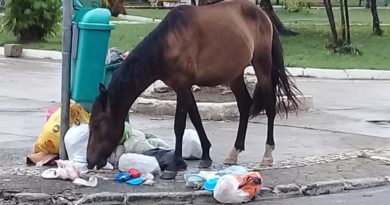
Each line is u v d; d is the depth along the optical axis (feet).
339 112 41.29
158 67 25.93
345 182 26.55
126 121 27.96
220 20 26.73
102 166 25.90
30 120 37.22
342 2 78.07
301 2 92.43
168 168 26.40
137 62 25.77
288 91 28.81
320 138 34.24
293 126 36.81
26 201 24.09
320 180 26.63
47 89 47.96
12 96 44.73
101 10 27.14
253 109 28.53
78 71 27.20
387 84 55.88
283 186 25.71
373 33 90.94
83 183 25.07
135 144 27.78
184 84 26.25
